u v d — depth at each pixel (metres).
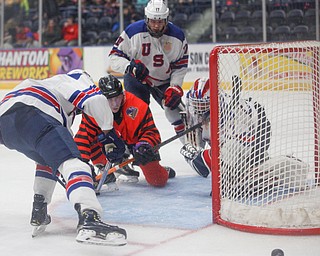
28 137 5.78
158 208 7.67
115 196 8.51
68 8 28.39
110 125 5.97
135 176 9.57
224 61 6.89
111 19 28.39
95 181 8.23
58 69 28.09
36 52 28.41
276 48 6.91
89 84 6.09
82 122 8.19
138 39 10.17
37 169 6.30
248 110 6.98
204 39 27.09
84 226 5.32
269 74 7.09
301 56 7.10
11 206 7.88
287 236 6.16
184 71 10.58
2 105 6.02
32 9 28.80
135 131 8.68
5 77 28.97
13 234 6.46
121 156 7.90
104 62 27.34
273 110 7.91
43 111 5.86
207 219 7.02
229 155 6.84
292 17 26.17
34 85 6.08
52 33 28.58
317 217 6.49
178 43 10.29
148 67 10.42
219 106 6.80
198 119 8.83
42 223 6.26
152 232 6.45
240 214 6.62
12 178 10.05
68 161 5.68
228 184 6.84
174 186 9.23
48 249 5.86
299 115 7.68
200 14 27.08
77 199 5.49
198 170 8.41
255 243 5.93
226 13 26.78
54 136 5.69
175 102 9.73
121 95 8.37
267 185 6.80
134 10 27.56
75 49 27.77
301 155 7.88
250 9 26.59
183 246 5.88
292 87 7.19
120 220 7.03
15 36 29.19
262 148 7.00
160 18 9.65
